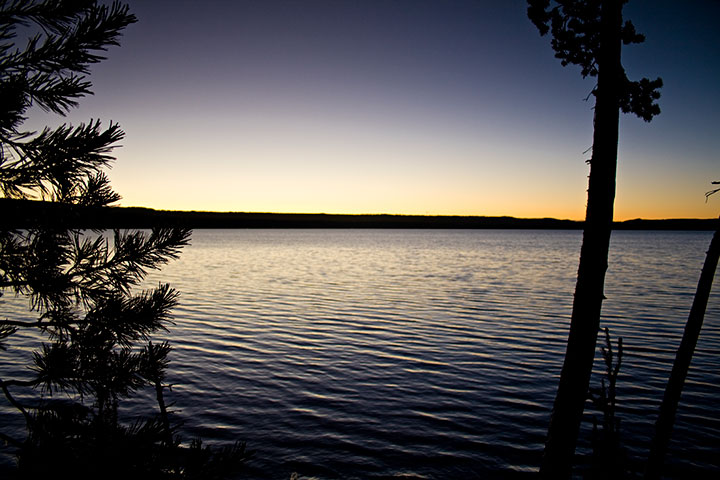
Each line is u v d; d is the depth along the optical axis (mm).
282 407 11852
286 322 22609
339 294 32656
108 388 2234
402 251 100062
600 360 16047
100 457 1904
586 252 5625
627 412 11555
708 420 10953
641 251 96062
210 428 10562
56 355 2158
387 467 9031
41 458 1866
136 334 2379
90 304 2227
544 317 23922
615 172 5574
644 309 25922
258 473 8742
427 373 14656
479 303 28562
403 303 28562
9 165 1927
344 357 16422
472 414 11461
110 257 2328
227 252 94938
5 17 1812
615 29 5496
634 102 5980
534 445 9859
